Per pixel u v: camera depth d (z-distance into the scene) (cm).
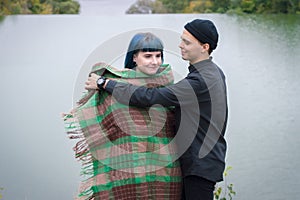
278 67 1490
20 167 780
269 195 700
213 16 2820
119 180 391
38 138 891
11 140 877
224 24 2497
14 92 1240
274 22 2630
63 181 738
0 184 729
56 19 2823
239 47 1825
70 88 1280
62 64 1623
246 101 1125
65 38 2150
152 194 393
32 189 722
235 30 2298
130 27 2375
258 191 707
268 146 852
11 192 717
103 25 2466
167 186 397
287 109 1052
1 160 802
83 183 406
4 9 3152
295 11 2986
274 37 2095
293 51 1758
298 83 1288
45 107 1091
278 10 3000
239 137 894
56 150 839
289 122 970
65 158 810
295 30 2312
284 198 695
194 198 395
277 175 747
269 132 919
